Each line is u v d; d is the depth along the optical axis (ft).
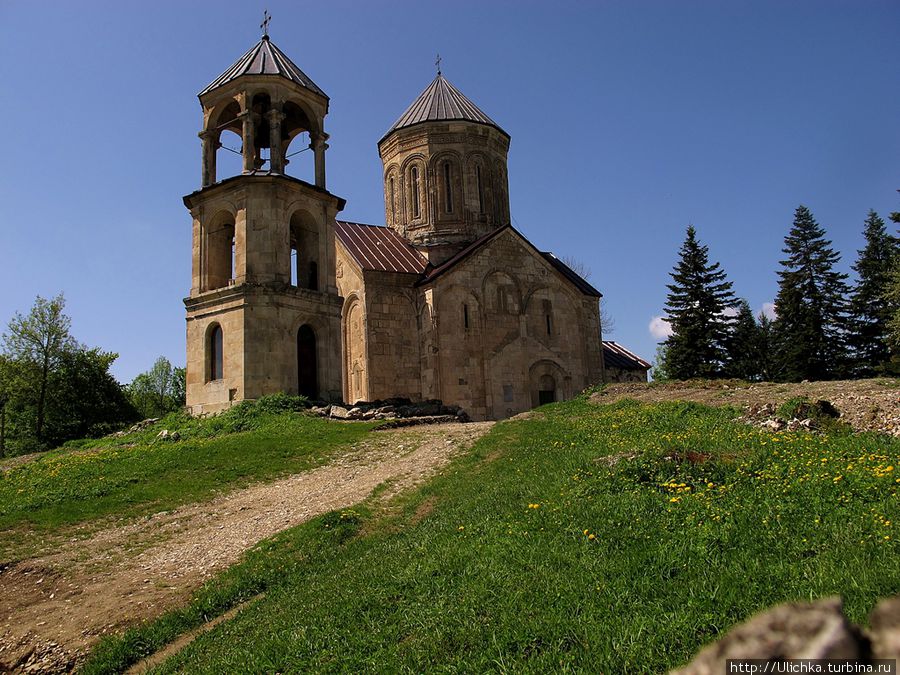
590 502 28.14
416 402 92.73
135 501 49.90
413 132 121.80
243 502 49.47
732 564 19.22
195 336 89.30
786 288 156.76
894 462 28.91
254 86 89.45
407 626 20.74
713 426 49.21
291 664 20.83
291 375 85.97
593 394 92.17
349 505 45.14
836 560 18.39
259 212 87.04
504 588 21.02
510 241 111.96
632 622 17.01
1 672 28.58
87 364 130.21
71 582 36.06
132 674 26.35
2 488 55.93
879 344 145.79
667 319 156.76
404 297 106.83
